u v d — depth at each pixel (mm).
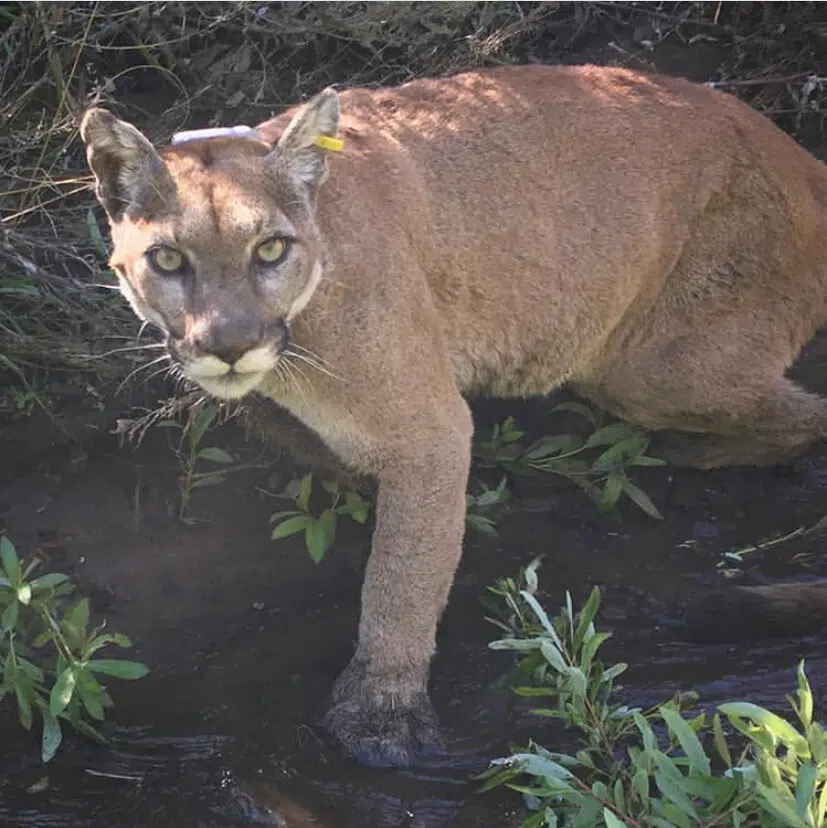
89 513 2250
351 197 2008
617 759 2012
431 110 2131
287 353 1954
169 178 1897
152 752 2029
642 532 2299
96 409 2305
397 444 2021
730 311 2242
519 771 1930
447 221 2096
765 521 2314
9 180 2318
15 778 2002
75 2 2398
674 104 2215
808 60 2660
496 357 2188
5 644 2068
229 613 2178
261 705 2078
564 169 2160
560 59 2664
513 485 2342
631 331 2256
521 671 2078
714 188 2211
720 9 2686
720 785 1811
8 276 2271
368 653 2043
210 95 2498
